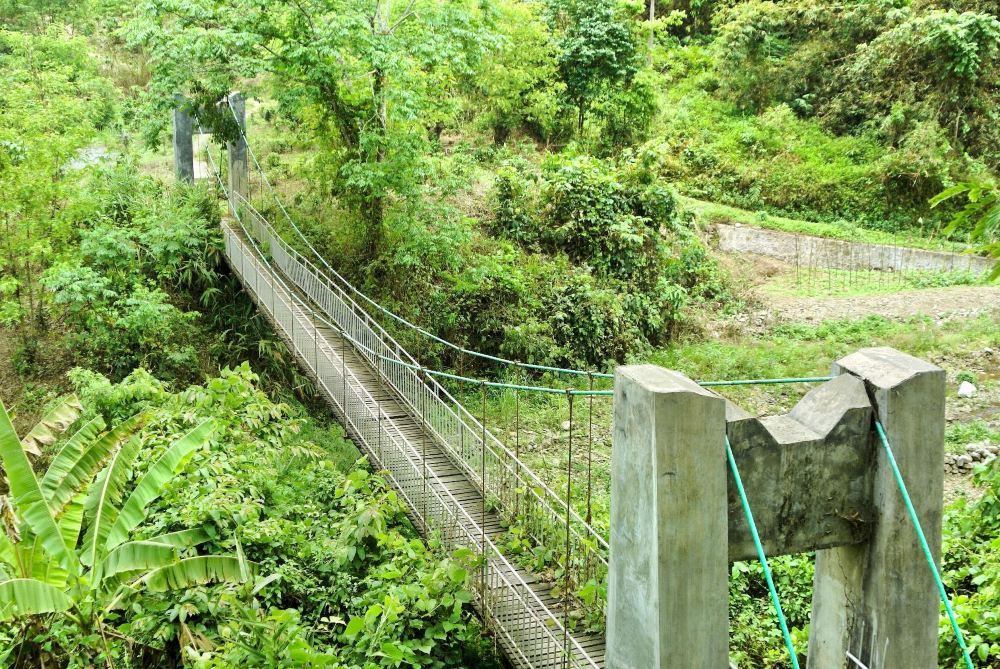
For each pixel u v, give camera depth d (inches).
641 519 131.8
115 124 794.2
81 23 935.7
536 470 477.7
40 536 240.4
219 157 784.9
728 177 1060.5
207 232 647.1
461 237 637.9
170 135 826.8
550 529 303.7
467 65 661.9
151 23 590.2
